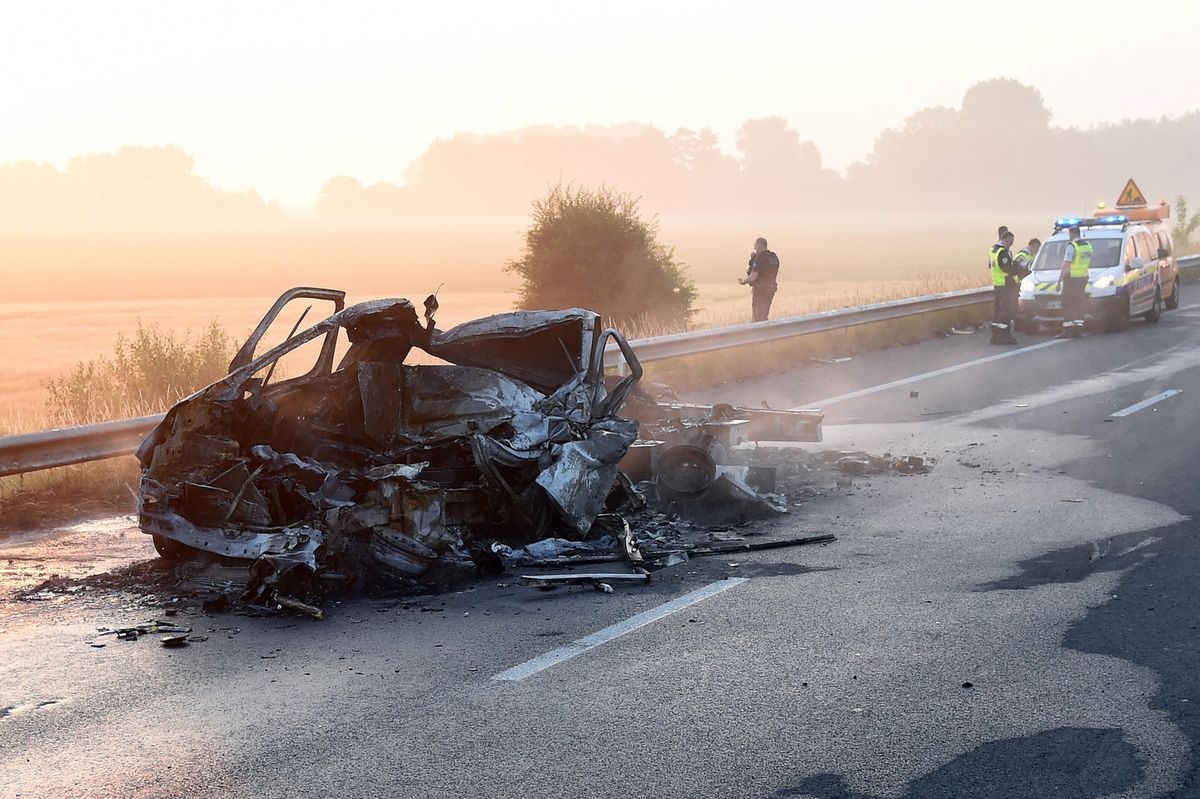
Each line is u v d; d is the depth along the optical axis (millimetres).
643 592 7059
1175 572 7273
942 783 4316
